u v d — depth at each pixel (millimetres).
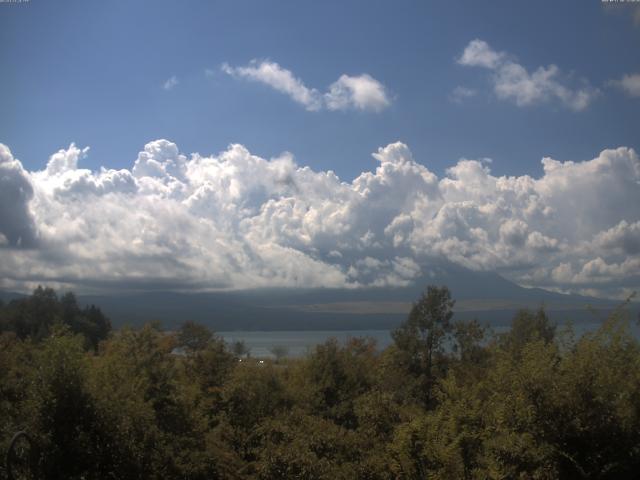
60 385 15742
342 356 32375
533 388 11125
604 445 10711
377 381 30828
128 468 16125
